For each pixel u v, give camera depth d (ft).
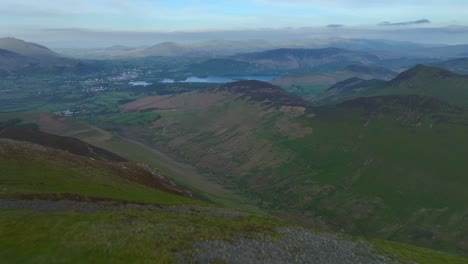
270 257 149.07
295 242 179.42
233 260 135.23
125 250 120.16
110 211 183.62
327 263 159.22
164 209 217.56
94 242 121.80
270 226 203.82
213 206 273.75
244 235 171.94
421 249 240.12
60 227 132.36
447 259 226.79
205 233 159.94
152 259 118.32
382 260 184.14
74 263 108.27
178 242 138.62
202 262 126.21
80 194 206.49
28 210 157.89
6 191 182.50
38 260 107.86
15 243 117.39
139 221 158.20
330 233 222.48
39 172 234.79
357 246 199.72
